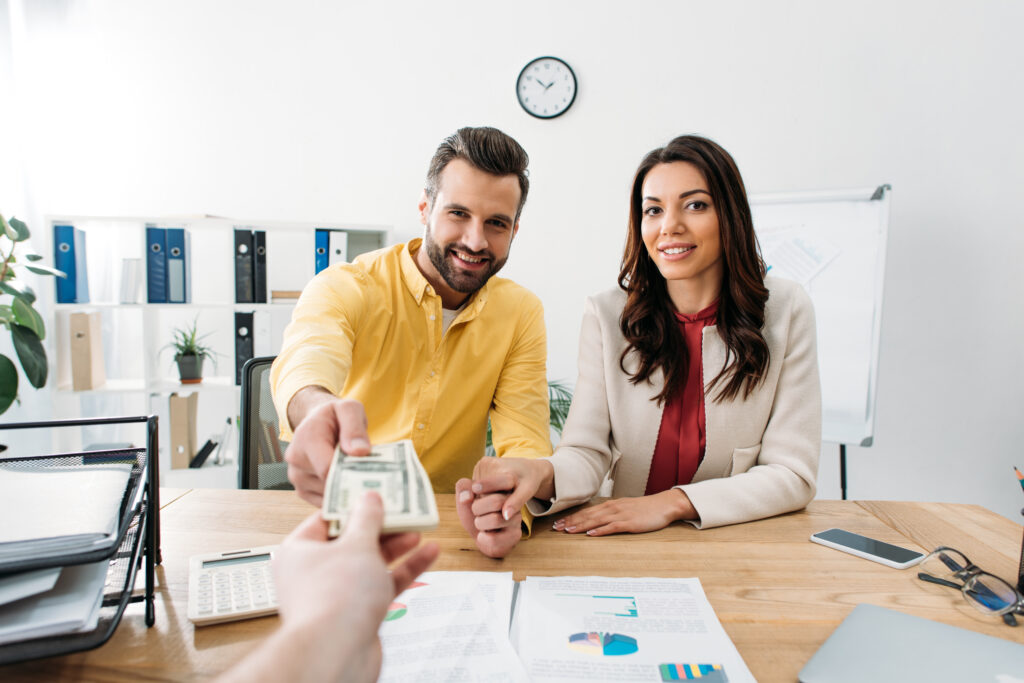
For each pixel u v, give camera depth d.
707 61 2.39
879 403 2.31
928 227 2.27
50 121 2.47
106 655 0.53
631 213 1.20
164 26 2.51
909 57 2.25
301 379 0.81
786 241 2.12
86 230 2.46
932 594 0.67
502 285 1.33
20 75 2.41
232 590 0.62
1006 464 2.26
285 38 2.53
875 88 2.28
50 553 0.48
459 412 1.28
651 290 1.19
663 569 0.73
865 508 0.98
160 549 0.73
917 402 2.30
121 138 2.53
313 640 0.27
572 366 2.54
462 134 1.07
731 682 0.50
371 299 1.21
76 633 0.49
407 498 0.42
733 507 0.89
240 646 0.55
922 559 0.76
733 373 1.11
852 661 0.53
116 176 2.54
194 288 2.57
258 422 1.32
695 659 0.54
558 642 0.56
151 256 2.24
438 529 0.85
